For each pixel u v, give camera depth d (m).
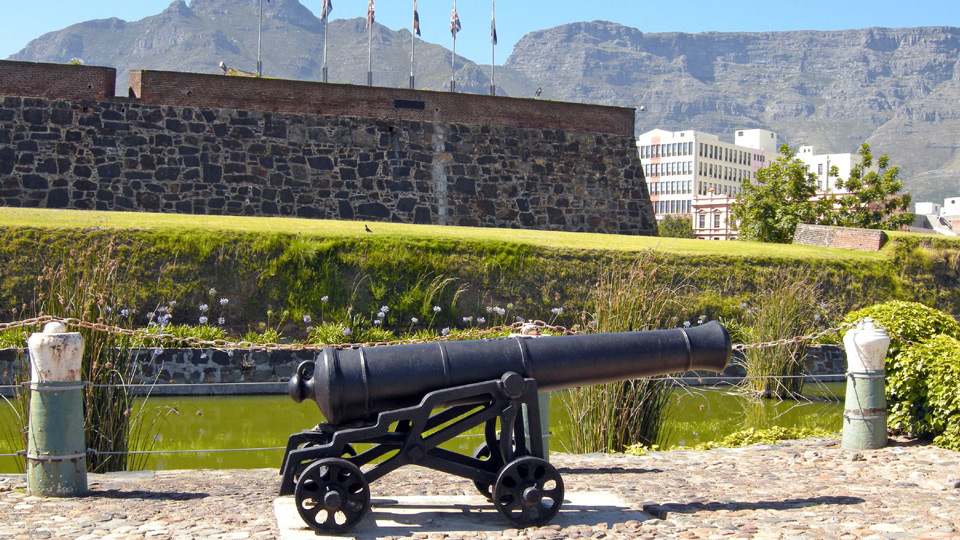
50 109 20.98
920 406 8.16
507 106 25.14
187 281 15.09
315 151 23.02
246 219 18.00
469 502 5.83
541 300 16.75
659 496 6.01
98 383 7.43
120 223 15.96
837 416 12.03
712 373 14.72
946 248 21.17
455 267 16.70
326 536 4.95
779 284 15.08
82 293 7.64
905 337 8.98
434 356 5.32
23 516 5.26
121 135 21.42
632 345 5.60
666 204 127.00
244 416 11.72
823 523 5.18
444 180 24.25
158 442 9.92
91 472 7.22
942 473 6.75
